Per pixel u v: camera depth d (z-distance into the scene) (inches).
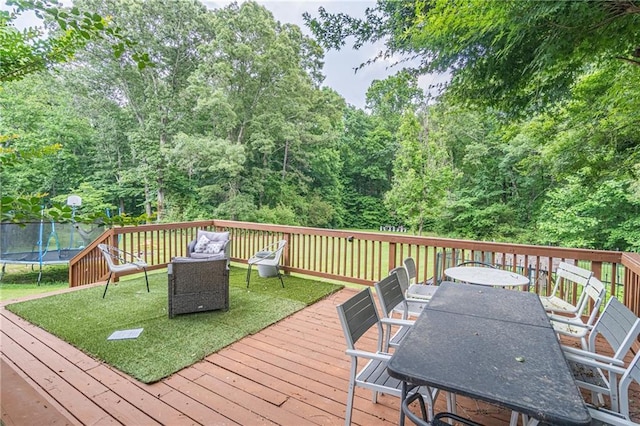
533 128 231.5
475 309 77.5
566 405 42.0
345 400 90.0
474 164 532.1
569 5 85.3
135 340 123.8
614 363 64.5
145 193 601.6
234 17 559.5
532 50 112.9
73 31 47.9
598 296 92.4
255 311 157.3
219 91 523.5
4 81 49.3
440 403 89.3
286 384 97.5
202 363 109.3
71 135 512.1
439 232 564.1
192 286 149.7
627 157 201.5
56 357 111.5
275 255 218.5
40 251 283.7
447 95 162.9
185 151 513.3
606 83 181.5
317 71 691.4
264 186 655.8
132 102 598.9
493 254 207.0
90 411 84.3
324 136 671.8
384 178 839.1
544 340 60.7
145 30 534.0
